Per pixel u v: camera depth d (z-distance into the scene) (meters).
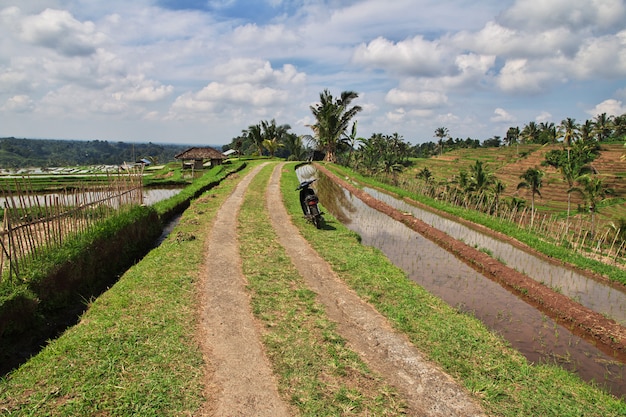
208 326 5.91
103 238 8.88
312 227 12.84
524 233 15.29
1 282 6.01
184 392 4.37
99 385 4.37
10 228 6.32
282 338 5.64
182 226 12.38
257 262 8.99
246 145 99.12
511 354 5.70
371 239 13.97
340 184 31.25
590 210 32.25
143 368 4.74
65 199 8.66
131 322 5.86
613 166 55.75
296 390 4.52
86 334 5.44
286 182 25.25
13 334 5.78
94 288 8.00
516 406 4.45
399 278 8.52
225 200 17.69
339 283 8.02
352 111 46.44
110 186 11.06
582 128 68.75
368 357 5.33
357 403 4.35
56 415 3.90
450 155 91.44
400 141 85.81
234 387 4.52
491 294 9.27
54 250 7.39
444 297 8.91
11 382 4.39
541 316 8.16
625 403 4.86
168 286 7.31
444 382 4.85
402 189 28.70
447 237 13.74
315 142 50.62
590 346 6.97
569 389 4.87
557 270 11.68
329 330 5.96
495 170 66.38
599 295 9.75
